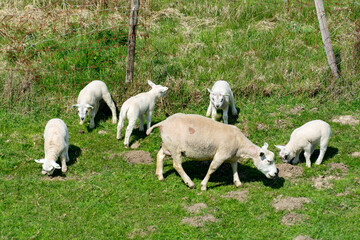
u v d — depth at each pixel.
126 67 10.65
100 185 7.60
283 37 13.21
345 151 8.73
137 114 8.85
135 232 6.43
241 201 7.12
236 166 7.68
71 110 10.24
